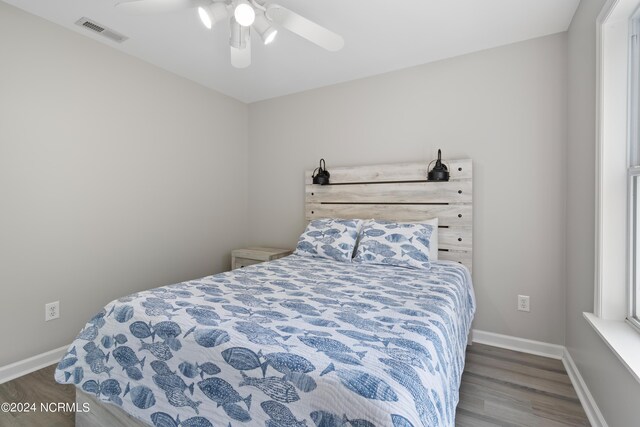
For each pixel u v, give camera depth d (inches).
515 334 95.5
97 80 94.3
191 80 123.0
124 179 101.6
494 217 98.2
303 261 99.6
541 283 92.0
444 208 103.8
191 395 42.4
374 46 97.6
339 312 52.8
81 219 91.0
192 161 124.0
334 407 32.5
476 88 100.5
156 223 111.3
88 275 92.7
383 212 114.6
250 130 149.1
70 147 88.4
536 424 62.7
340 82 124.8
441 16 82.6
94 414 54.8
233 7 64.3
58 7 78.3
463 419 64.0
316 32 67.1
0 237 76.1
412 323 48.1
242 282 72.9
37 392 72.4
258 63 109.3
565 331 88.3
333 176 124.6
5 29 76.2
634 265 60.3
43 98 82.9
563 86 88.9
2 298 76.7
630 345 52.1
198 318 48.6
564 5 77.9
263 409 36.7
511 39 93.4
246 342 41.0
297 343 40.5
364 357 37.1
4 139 76.3
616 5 57.3
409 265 90.2
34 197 81.6
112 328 51.9
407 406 30.9
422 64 109.0
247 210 150.2
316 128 131.0
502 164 96.9
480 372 81.9
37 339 82.6
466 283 86.4
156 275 111.3
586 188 71.6
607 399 57.7
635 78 60.1
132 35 91.6
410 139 111.3
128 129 102.3
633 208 60.1
